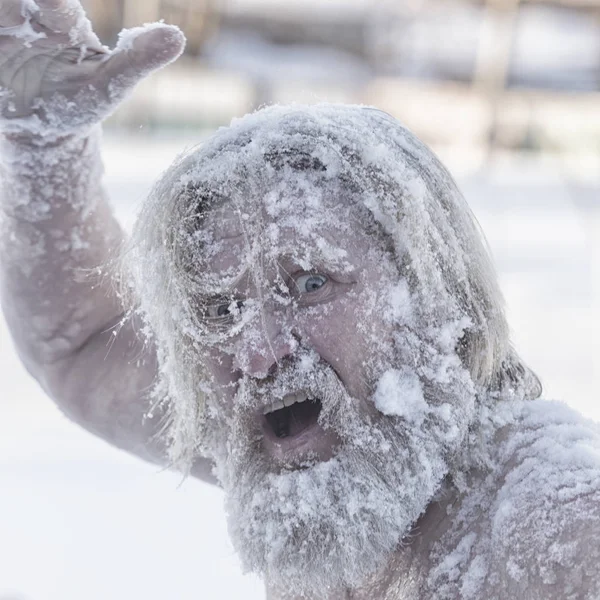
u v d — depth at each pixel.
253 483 1.42
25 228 1.80
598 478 1.22
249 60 12.95
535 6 12.88
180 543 3.71
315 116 1.48
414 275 1.43
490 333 1.49
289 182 1.42
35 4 1.55
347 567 1.35
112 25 11.22
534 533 1.20
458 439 1.39
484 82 13.24
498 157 13.15
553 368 5.80
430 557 1.36
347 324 1.40
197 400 1.54
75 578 3.48
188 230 1.46
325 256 1.40
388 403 1.39
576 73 13.31
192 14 12.33
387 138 1.50
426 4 12.83
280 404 1.43
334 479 1.37
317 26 12.96
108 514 4.03
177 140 12.48
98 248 1.85
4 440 4.98
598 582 1.12
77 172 1.78
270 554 1.37
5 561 3.59
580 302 7.03
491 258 1.57
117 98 1.60
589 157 13.03
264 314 1.40
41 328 1.88
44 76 1.59
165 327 1.54
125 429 1.92
